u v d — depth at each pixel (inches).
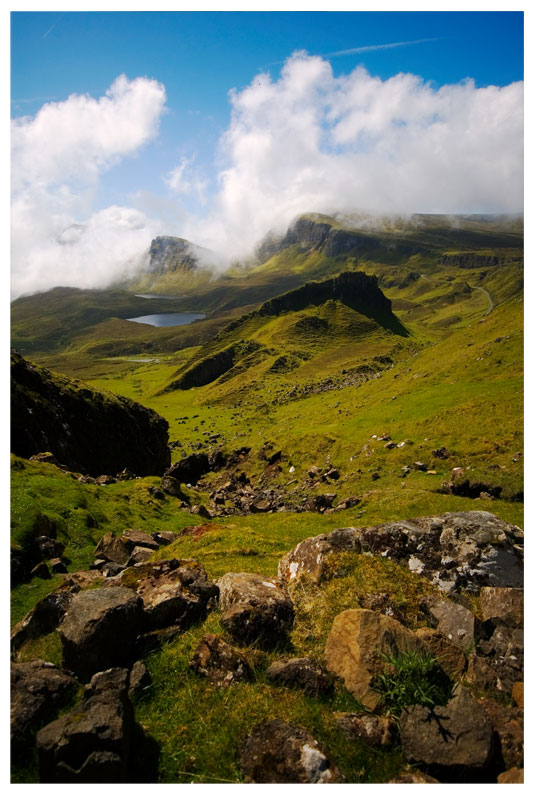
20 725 270.5
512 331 2474.2
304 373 6525.6
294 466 2256.4
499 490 1189.1
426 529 482.6
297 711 293.9
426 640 341.4
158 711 302.4
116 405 2361.0
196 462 2888.8
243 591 402.9
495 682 318.7
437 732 266.8
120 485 1438.2
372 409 2541.8
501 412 1699.1
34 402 1774.1
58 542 749.3
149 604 389.7
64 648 328.5
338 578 436.1
